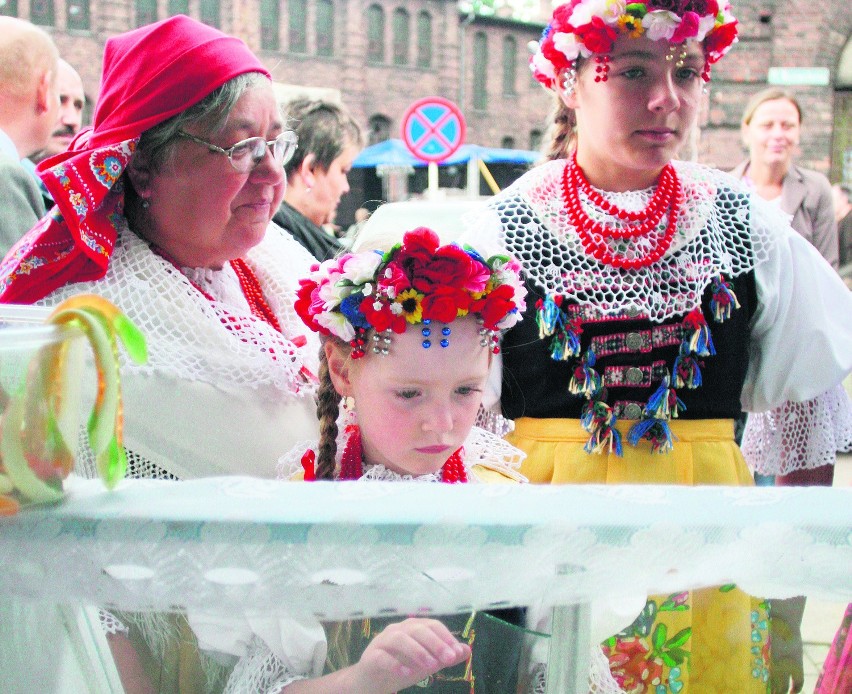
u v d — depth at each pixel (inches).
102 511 30.2
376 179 701.3
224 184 55.7
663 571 29.6
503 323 48.7
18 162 85.7
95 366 32.0
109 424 31.9
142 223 58.9
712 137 488.1
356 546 29.5
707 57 67.7
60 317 31.8
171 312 55.3
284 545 29.6
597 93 65.6
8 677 30.7
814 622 33.4
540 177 70.9
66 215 52.6
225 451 55.2
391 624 33.6
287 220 109.4
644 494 31.1
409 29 874.1
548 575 29.8
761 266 69.3
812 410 74.5
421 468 49.3
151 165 56.1
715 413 68.6
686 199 69.1
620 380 66.7
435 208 125.1
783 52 493.4
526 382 68.3
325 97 126.3
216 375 55.1
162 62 54.9
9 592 30.8
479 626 32.7
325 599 30.2
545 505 30.2
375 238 55.6
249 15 755.4
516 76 928.3
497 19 902.4
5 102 101.8
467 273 46.6
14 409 29.6
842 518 29.4
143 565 30.2
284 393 57.4
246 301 64.1
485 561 29.5
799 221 173.5
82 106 143.9
